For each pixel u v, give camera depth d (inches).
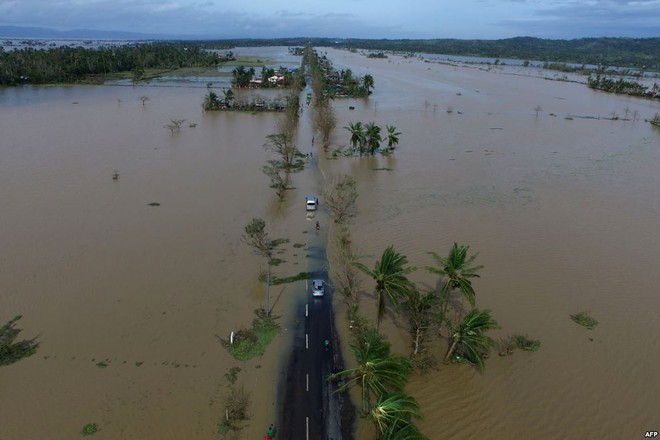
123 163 3341.5
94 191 2795.3
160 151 3666.3
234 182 3006.9
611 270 2039.9
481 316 1365.7
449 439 1230.9
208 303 1758.1
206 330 1614.2
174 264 2014.0
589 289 1895.9
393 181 3129.9
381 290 1434.5
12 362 1449.3
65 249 2112.5
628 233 2394.2
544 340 1596.9
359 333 1565.0
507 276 1982.0
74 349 1509.6
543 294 1856.5
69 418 1262.3
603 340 1599.4
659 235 2374.5
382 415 1019.9
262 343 1560.0
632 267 2065.7
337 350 1541.6
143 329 1610.5
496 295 1846.7
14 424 1241.4
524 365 1482.5
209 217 2480.3
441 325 1644.9
